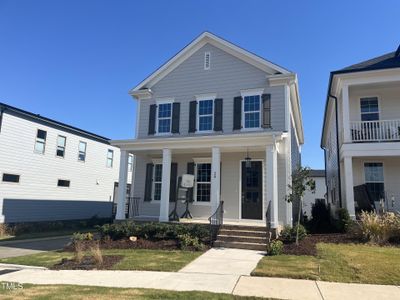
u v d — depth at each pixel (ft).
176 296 19.58
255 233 37.14
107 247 36.63
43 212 65.77
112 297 19.42
